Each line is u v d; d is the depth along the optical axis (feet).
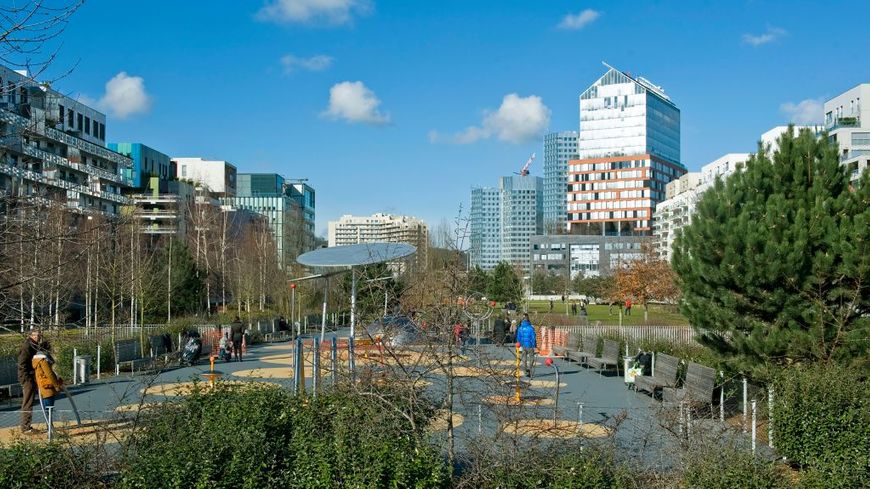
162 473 23.57
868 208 41.75
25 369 41.29
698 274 46.47
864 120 233.14
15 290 38.93
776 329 42.27
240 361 84.53
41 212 47.42
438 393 30.89
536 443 26.55
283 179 450.71
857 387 32.19
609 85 571.69
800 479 28.07
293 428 27.25
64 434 28.76
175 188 282.77
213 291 185.06
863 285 40.86
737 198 46.85
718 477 25.63
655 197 504.43
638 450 31.35
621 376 66.90
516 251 492.13
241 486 24.12
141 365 72.02
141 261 131.44
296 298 155.74
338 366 33.81
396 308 28.71
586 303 246.88
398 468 23.30
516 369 32.50
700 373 43.57
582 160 516.73
